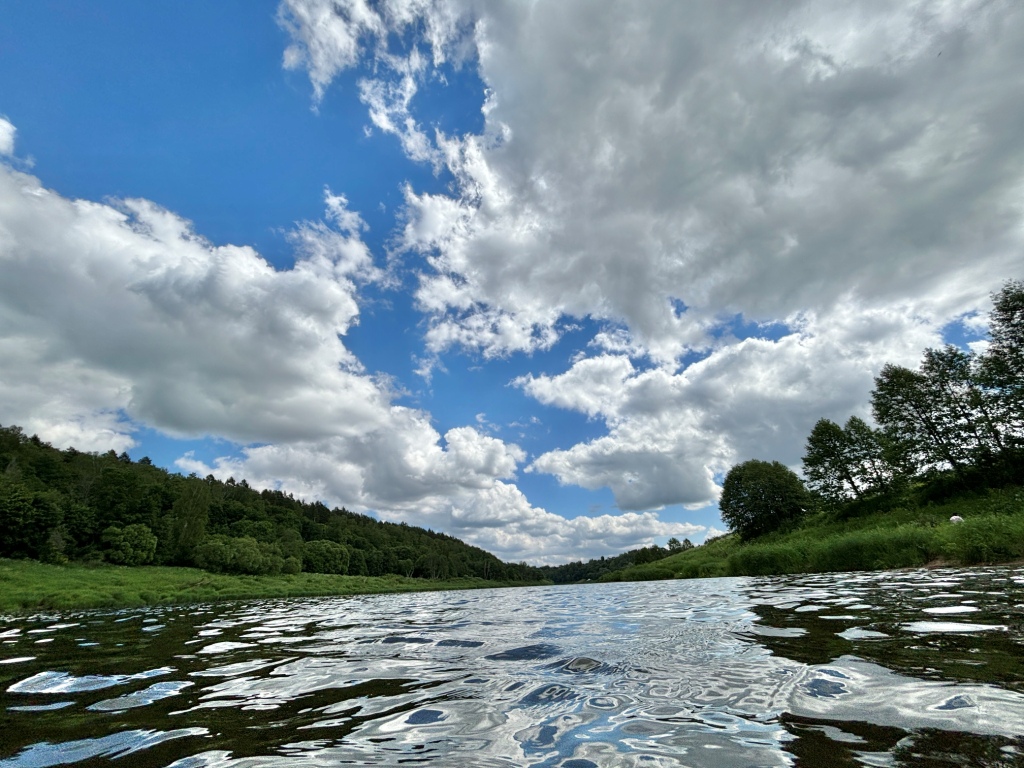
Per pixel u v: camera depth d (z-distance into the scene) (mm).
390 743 2092
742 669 3037
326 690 3182
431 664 4016
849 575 12883
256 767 1857
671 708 2361
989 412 26547
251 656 4785
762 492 45844
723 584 14289
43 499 39406
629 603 9609
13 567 31500
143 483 62219
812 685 2541
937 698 2152
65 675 3908
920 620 4250
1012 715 1883
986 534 12133
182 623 9523
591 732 2107
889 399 31391
